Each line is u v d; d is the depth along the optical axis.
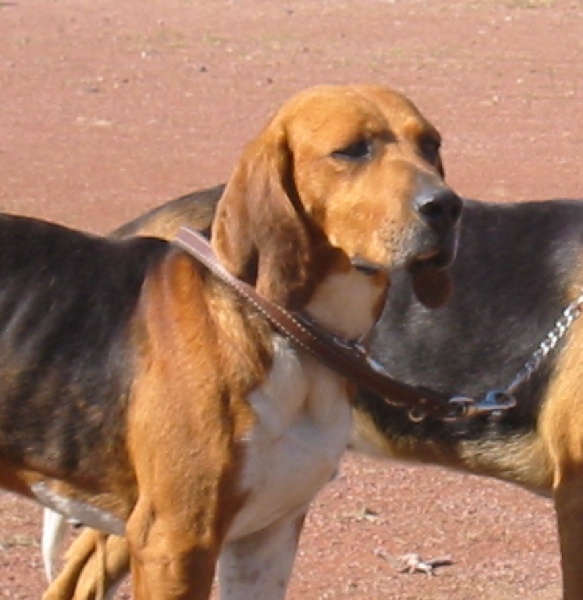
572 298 10.62
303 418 8.62
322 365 8.58
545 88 29.73
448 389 10.80
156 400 8.55
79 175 22.81
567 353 10.50
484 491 13.59
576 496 10.47
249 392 8.44
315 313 8.49
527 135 26.11
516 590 11.86
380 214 8.12
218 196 10.98
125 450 8.72
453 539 12.66
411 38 34.31
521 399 10.64
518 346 10.70
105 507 8.90
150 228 10.94
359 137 8.25
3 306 8.92
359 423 10.91
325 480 8.83
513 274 10.83
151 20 36.03
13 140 24.86
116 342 8.75
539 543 12.67
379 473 13.85
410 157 8.25
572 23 36.28
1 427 8.87
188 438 8.48
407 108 8.52
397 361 10.88
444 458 10.89
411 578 11.97
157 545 8.60
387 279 8.69
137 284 8.89
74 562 10.60
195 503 8.52
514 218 11.03
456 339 10.80
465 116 27.38
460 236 10.95
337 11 37.31
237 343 8.45
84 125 26.05
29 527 12.46
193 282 8.66
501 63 31.86
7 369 8.84
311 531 12.69
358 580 11.87
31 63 31.06
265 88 29.33
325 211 8.31
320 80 30.19
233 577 9.14
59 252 9.01
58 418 8.78
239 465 8.48
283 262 8.34
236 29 35.09
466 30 35.25
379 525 12.85
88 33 34.34
